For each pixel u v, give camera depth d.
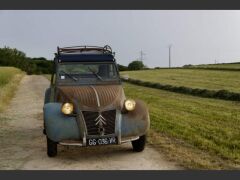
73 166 5.92
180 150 6.57
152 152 6.60
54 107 6.26
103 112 6.08
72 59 6.96
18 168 5.86
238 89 19.62
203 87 21.61
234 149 6.46
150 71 51.91
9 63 86.62
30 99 17.58
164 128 8.59
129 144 7.32
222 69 45.56
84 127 5.98
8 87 21.80
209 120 9.76
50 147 6.34
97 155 6.57
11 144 7.67
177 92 21.33
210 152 6.36
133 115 6.29
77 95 6.28
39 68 97.62
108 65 7.01
